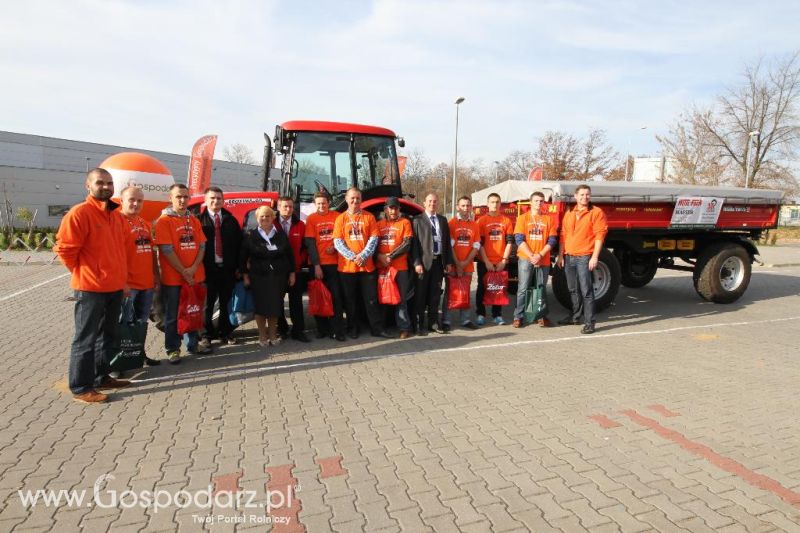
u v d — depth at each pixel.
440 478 3.00
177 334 5.28
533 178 11.20
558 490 2.87
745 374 4.94
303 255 6.28
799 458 3.26
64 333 6.64
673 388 4.53
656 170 22.06
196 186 11.91
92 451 3.35
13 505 2.73
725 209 8.48
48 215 26.98
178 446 3.42
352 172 7.25
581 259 6.57
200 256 5.39
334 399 4.27
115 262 4.26
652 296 9.73
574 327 6.96
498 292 6.91
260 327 5.91
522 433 3.60
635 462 3.19
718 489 2.88
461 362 5.30
